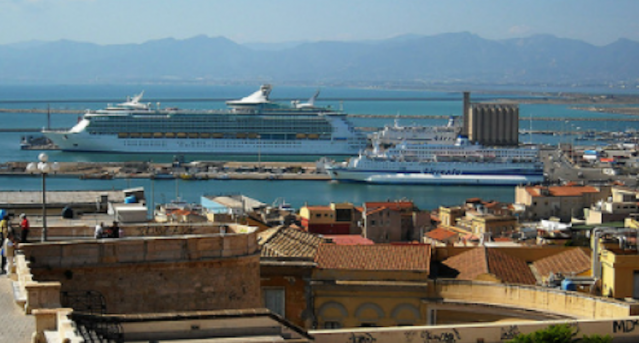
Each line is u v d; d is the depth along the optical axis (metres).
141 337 35.12
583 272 72.38
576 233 133.62
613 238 68.62
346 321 63.66
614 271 64.38
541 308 60.94
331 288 63.62
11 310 35.41
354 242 148.12
